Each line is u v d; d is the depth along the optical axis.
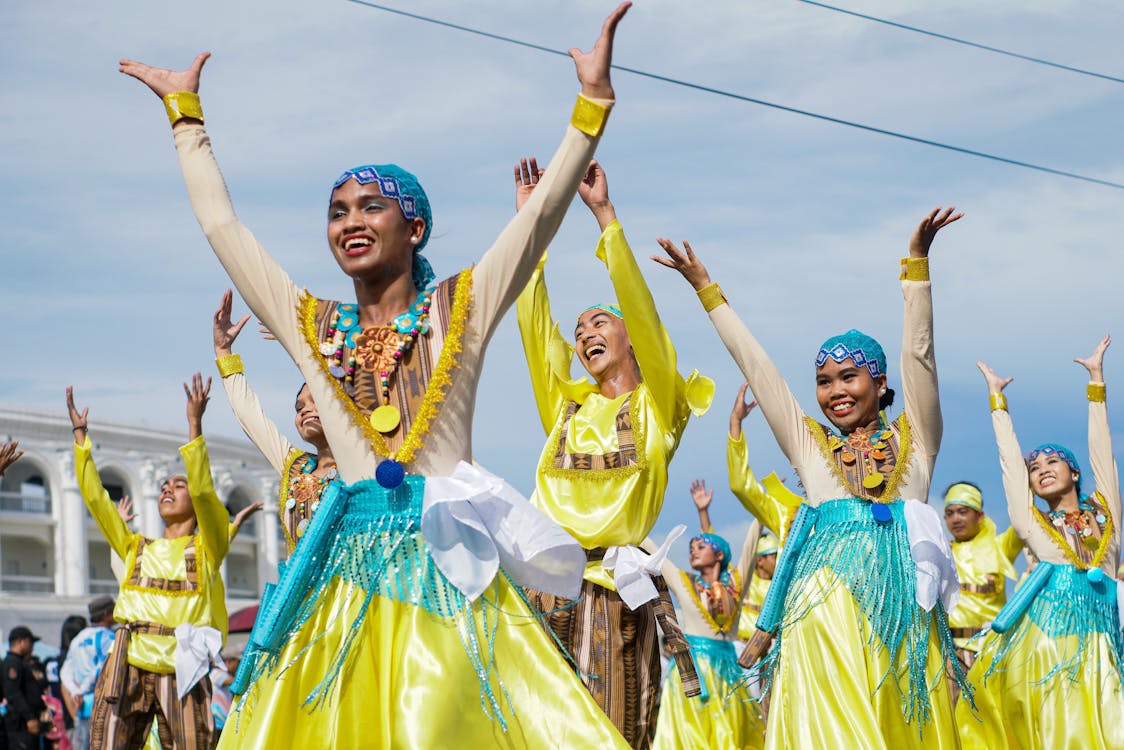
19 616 30.94
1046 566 8.46
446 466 4.19
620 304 6.83
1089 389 8.73
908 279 6.49
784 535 8.55
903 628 6.34
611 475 6.93
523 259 4.27
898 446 6.64
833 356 6.85
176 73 4.35
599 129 4.20
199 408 9.09
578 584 4.25
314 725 3.98
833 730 6.23
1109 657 8.37
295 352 4.30
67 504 33.22
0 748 12.87
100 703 9.79
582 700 3.99
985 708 8.80
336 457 4.25
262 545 35.66
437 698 3.87
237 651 17.30
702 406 7.05
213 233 4.26
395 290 4.37
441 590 4.01
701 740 10.42
